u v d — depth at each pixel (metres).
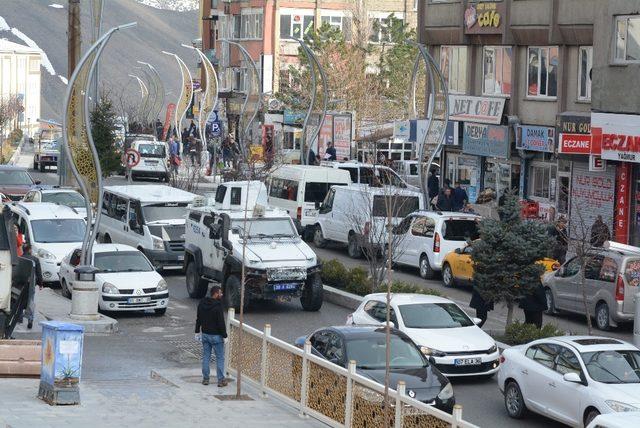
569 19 93.69
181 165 154.62
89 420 37.09
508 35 102.12
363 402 35.91
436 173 109.06
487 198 96.69
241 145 126.38
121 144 153.00
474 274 55.47
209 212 68.75
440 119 111.50
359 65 175.88
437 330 48.16
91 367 49.56
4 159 183.88
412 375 39.19
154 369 49.44
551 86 98.12
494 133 104.44
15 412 37.56
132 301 63.28
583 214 90.00
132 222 81.12
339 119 129.38
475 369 46.97
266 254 64.31
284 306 67.31
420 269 78.06
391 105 174.88
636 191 84.56
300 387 40.59
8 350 44.34
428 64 89.31
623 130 82.69
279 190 97.38
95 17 89.44
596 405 37.22
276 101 177.25
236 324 46.78
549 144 95.56
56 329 39.22
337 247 93.12
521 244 53.81
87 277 59.78
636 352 39.44
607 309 59.66
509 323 55.06
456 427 30.73
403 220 80.56
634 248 62.12
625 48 84.38
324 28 175.62
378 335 41.25
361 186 87.38
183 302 69.25
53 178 158.62
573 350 39.44
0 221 47.50
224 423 38.31
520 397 41.12
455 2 110.50
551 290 64.62
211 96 158.75
